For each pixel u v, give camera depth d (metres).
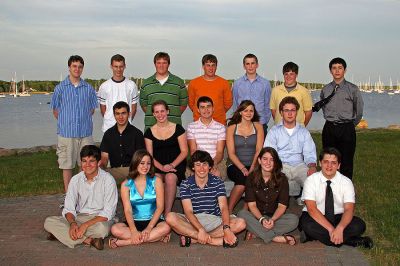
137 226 6.37
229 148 7.71
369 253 5.71
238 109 7.73
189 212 6.29
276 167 6.49
